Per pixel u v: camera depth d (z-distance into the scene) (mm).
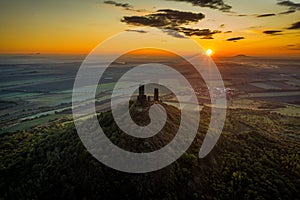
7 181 78062
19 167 83188
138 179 65312
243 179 75000
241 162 84312
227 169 79750
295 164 89938
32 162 84438
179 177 69625
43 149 90250
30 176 76875
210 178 75062
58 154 81875
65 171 72562
